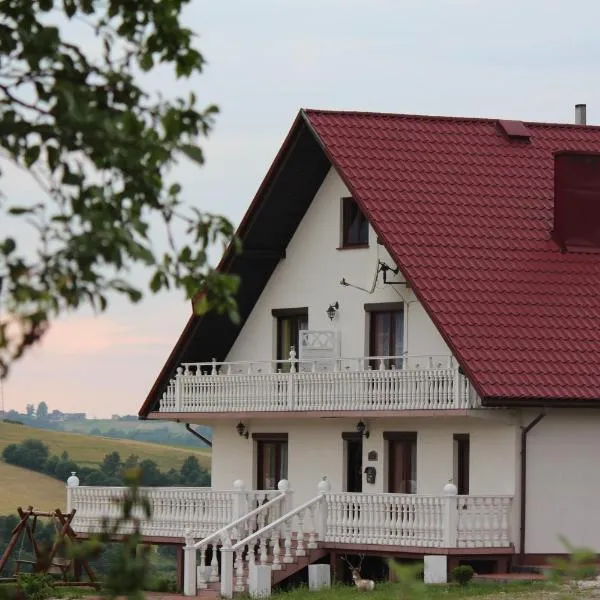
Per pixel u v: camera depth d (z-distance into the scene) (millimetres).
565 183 59625
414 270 55531
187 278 18297
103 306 16531
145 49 18906
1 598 19469
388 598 47344
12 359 15992
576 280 58000
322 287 62031
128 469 16641
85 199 17234
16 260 16359
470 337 53906
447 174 60125
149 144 17188
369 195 57500
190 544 54562
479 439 55469
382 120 61469
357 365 60094
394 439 58625
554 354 54594
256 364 64750
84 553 16594
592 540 54969
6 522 100562
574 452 55031
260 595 52906
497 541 53469
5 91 17734
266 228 62656
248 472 64812
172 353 64812
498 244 58156
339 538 55625
